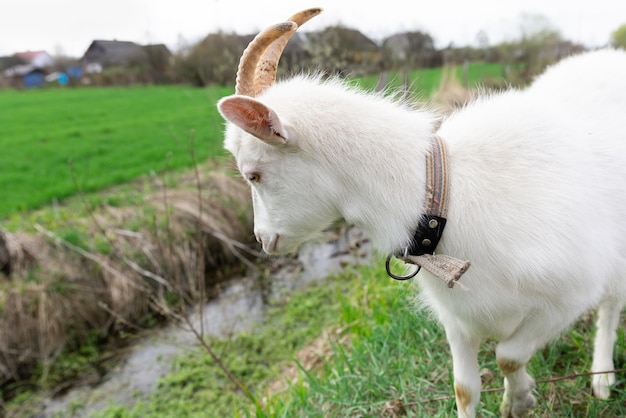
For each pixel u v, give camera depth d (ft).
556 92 3.26
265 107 2.27
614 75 3.20
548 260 2.42
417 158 2.54
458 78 16.89
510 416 3.18
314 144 2.49
